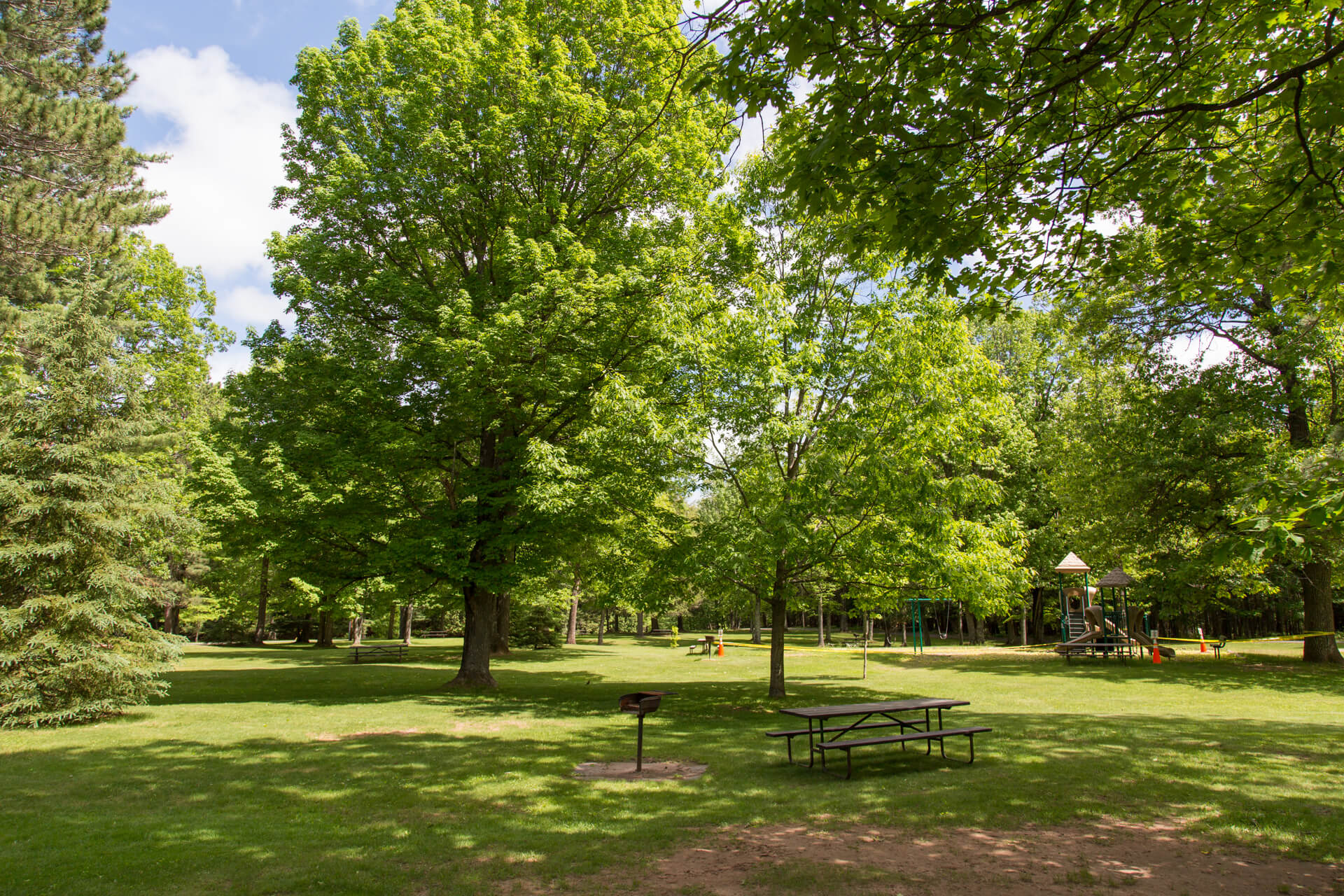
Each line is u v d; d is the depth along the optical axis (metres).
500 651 31.86
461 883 5.03
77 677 11.78
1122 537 23.94
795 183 5.60
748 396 13.92
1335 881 4.99
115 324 16.27
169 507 13.70
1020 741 10.06
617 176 17.44
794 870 5.23
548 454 14.11
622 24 17.23
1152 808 6.66
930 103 5.42
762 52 5.06
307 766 8.70
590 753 9.50
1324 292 7.43
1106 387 25.38
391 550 15.73
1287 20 5.63
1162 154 6.63
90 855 5.57
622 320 15.83
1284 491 4.92
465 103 17.11
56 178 21.19
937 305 13.98
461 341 14.30
